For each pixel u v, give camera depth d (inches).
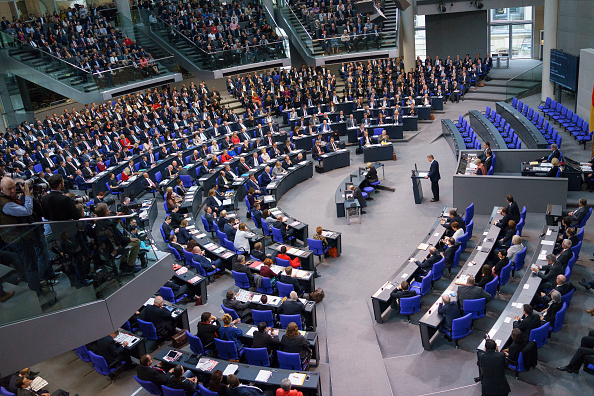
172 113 1176.2
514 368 398.9
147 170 898.1
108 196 866.1
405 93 1229.1
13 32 1148.5
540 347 419.2
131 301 416.8
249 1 1459.2
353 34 1295.5
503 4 1336.1
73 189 924.6
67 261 374.9
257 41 1314.0
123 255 415.8
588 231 623.8
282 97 1277.1
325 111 1208.8
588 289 509.0
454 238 590.9
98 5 1417.3
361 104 1219.2
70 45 1220.5
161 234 729.6
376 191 851.4
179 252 614.9
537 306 479.8
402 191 832.9
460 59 1465.3
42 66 1121.4
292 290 520.4
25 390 404.8
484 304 453.7
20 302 351.3
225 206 787.4
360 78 1301.7
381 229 713.6
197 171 927.0
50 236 364.8
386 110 1162.6
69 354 487.8
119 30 1311.5
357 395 406.6
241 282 554.6
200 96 1262.3
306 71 1346.0
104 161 975.6
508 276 515.2
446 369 430.6
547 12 1089.4
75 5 1370.6
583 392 387.9
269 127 1107.3
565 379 402.0
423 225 708.7
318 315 528.4
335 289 577.3
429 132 1117.7
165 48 1296.8
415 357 450.0
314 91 1270.9
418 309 492.7
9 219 347.9
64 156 957.8
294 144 1052.5
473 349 450.9
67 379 454.6
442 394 398.3
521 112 1018.1
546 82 1121.4
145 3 1366.9
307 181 932.6
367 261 631.8
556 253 532.7
